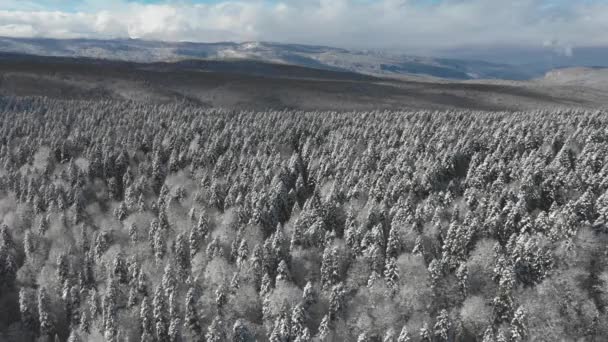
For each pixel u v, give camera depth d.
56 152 154.25
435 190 114.50
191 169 140.25
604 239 82.25
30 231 102.00
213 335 67.56
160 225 101.38
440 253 90.06
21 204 113.75
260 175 127.12
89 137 170.88
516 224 91.31
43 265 94.31
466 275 77.19
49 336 79.56
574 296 73.19
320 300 79.31
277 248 88.75
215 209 114.94
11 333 81.00
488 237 90.94
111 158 142.25
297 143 173.00
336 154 144.88
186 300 76.06
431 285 77.56
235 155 150.62
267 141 162.50
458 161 132.62
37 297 83.00
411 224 94.75
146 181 128.50
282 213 111.56
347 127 182.62
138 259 94.31
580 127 152.50
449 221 98.44
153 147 159.38
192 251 92.50
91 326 78.12
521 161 118.81
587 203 88.81
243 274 84.44
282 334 67.88
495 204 95.25
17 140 167.50
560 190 103.19
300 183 124.31
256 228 99.50
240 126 187.75
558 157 117.44
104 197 127.56
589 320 70.94
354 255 88.88
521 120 178.38
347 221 98.19
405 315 74.44
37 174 134.25
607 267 79.19
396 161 131.88
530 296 73.50
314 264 88.75
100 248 95.25
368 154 139.00
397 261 80.88
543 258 78.38
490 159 121.31
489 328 67.38
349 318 73.88
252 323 76.12
